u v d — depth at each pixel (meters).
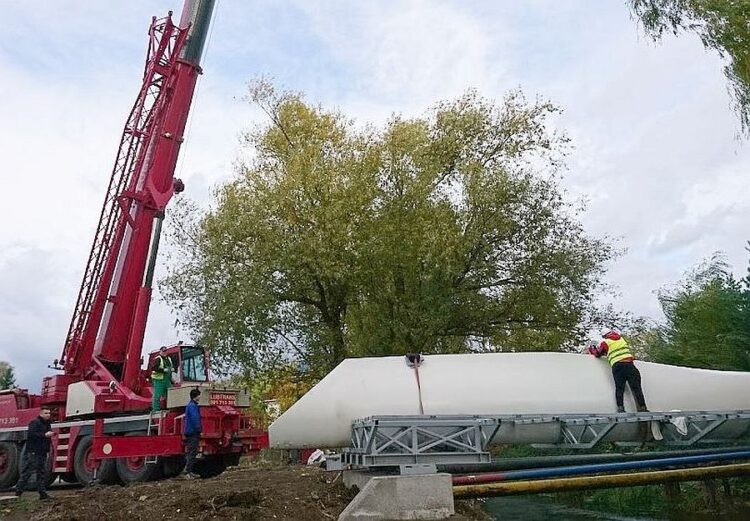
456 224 20.80
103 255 15.41
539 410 9.98
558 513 12.87
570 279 21.08
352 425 9.84
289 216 21.05
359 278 20.53
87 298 15.43
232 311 19.52
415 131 21.78
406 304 20.78
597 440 9.41
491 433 9.19
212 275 20.23
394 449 8.73
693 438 9.65
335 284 21.27
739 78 12.22
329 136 23.58
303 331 21.94
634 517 11.81
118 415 14.45
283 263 20.19
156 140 15.37
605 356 10.83
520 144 21.69
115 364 14.91
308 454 18.31
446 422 8.84
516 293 21.50
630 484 9.34
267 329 20.36
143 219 15.13
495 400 10.02
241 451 13.99
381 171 21.56
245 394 14.79
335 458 10.34
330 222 20.09
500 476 8.95
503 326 21.91
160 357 14.45
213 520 8.04
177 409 13.69
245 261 20.94
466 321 21.77
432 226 19.98
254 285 19.95
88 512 8.84
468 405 9.98
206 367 15.21
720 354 15.42
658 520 11.31
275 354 21.09
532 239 21.05
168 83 15.71
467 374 10.41
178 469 13.71
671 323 18.69
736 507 11.73
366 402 10.12
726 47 12.19
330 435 10.22
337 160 22.00
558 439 9.66
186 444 12.97
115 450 12.44
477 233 20.42
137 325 14.45
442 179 22.25
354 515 7.97
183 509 8.50
